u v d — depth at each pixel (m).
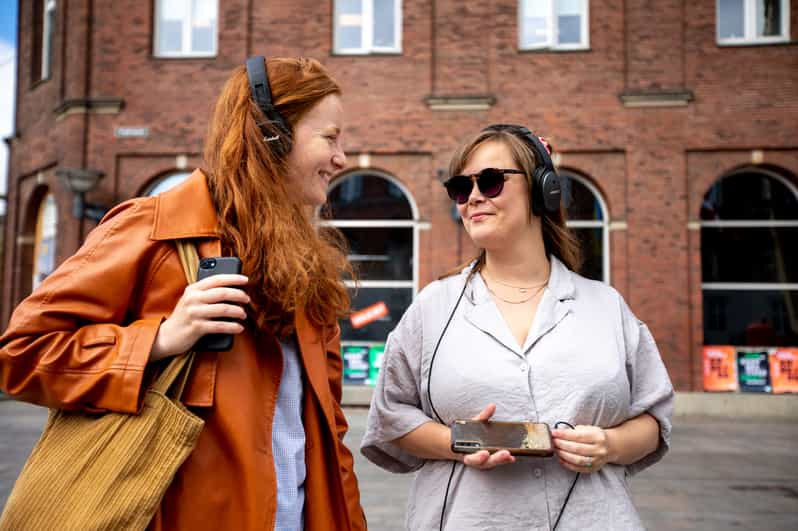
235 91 1.48
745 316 10.67
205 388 1.28
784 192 10.88
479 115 10.95
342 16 11.48
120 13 11.48
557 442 1.54
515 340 1.72
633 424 1.72
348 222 11.11
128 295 1.31
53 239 12.88
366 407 10.57
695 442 7.69
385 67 11.10
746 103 10.73
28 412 9.15
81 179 10.59
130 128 11.30
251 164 1.40
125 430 1.21
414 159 10.99
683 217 10.57
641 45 10.91
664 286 10.48
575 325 1.74
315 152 1.48
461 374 1.69
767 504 4.96
